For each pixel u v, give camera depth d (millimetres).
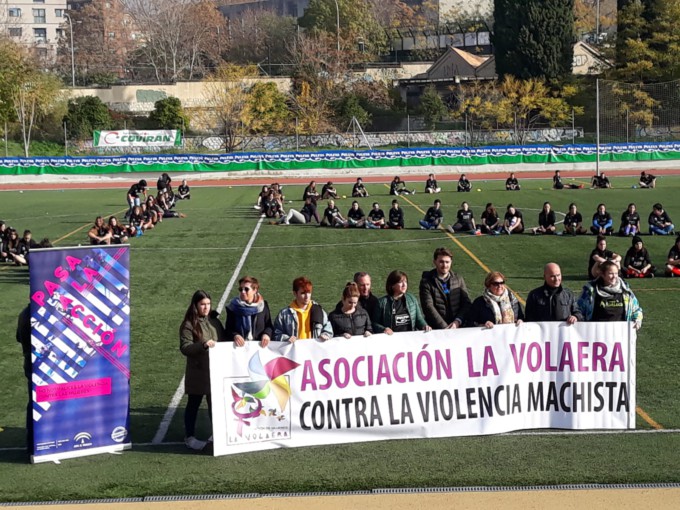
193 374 9422
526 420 9898
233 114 72875
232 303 9562
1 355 14000
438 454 9188
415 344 9570
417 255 24875
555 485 8375
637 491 8211
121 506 8062
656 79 73875
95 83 96500
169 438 9945
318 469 8812
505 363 9742
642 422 10281
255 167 62219
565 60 76000
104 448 9391
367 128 77875
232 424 9273
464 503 7977
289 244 27625
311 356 9383
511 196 43531
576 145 62344
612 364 9859
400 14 125375
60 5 132125
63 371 9125
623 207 37438
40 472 8875
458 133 71438
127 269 9281
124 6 132000
